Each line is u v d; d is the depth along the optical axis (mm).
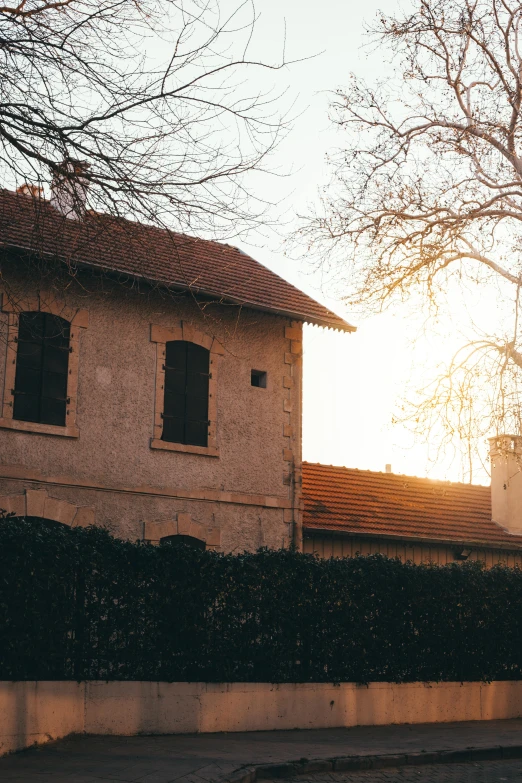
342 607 14102
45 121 8188
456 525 21406
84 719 10984
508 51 15789
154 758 9703
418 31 15617
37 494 14445
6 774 8508
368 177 16141
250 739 11742
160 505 15844
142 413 15938
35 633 10461
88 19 8273
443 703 15078
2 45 8008
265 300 17609
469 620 15727
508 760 11789
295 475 17656
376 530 19375
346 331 18438
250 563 13156
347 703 13820
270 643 13172
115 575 11562
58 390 15070
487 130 15938
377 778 9969
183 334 16688
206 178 8562
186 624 12195
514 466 22094
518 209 16578
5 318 14508
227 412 17000
